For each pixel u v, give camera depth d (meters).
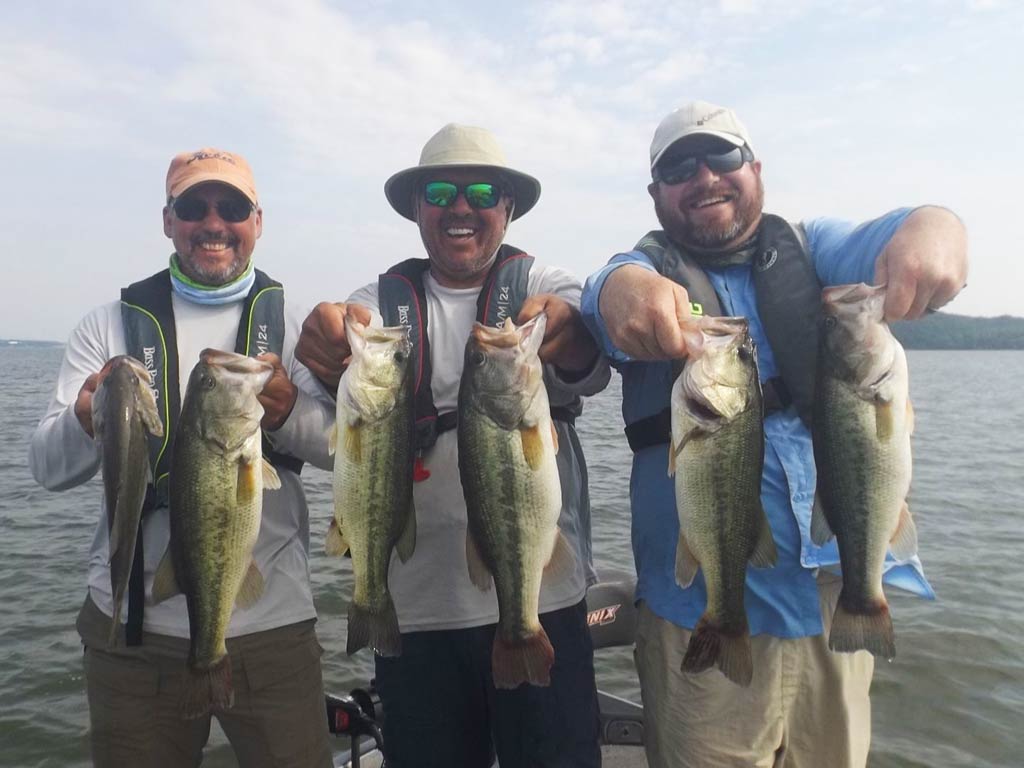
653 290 1.03
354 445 1.17
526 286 1.39
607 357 1.27
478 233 1.38
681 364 1.19
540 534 1.18
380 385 1.18
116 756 1.26
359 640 1.17
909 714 2.44
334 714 1.53
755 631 1.22
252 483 1.20
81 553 3.83
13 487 5.42
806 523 1.21
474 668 1.31
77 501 4.99
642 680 1.35
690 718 1.25
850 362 1.14
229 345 1.42
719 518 1.12
